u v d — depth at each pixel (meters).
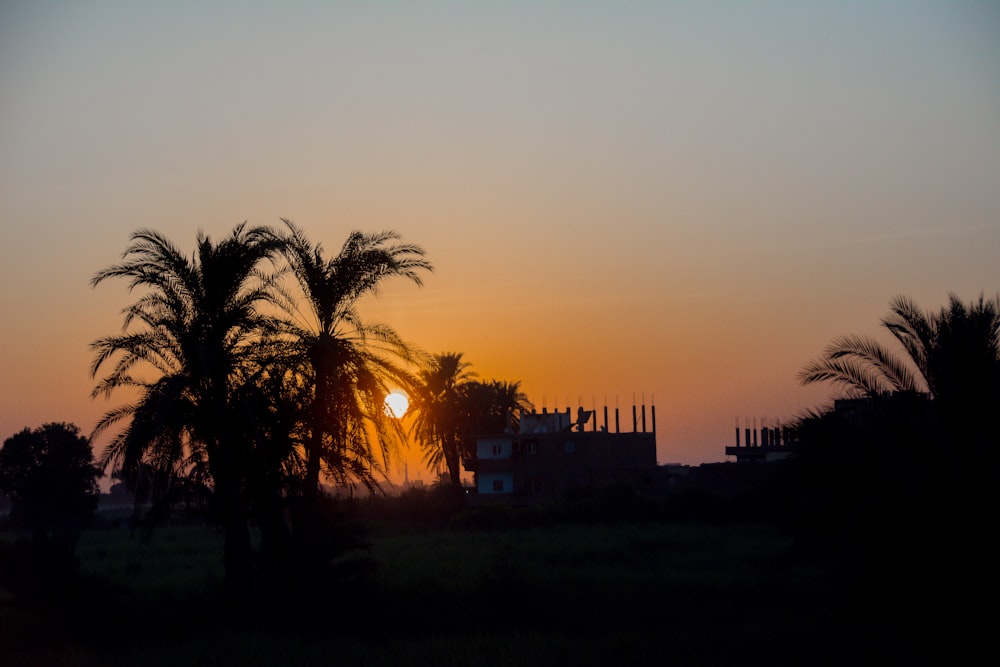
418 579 54.50
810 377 34.22
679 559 66.50
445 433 136.12
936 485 30.55
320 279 52.50
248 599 46.41
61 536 42.47
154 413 47.75
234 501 48.69
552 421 151.75
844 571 33.44
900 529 30.52
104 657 34.50
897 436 32.41
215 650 35.41
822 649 33.75
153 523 51.38
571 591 48.72
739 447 152.50
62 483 144.00
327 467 52.50
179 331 49.81
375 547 81.19
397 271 52.50
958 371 32.81
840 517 33.47
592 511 109.19
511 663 31.67
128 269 49.47
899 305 34.34
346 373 51.28
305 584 46.28
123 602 43.72
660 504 110.25
